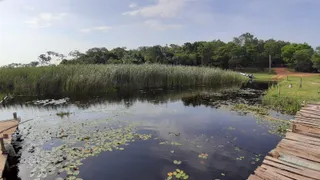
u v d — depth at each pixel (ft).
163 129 20.62
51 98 36.86
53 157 14.71
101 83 43.27
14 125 19.56
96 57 82.74
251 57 126.00
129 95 40.78
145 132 19.65
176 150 15.72
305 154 11.76
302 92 37.76
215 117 25.18
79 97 38.11
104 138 18.02
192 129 20.68
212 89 50.19
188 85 55.47
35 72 41.50
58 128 20.93
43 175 12.55
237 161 14.15
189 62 117.39
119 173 12.62
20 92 39.14
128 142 17.16
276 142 17.42
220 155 15.01
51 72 41.91
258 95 41.78
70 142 17.24
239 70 124.06
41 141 17.61
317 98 31.71
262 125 21.91
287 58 126.11
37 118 24.85
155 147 16.24
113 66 49.57
